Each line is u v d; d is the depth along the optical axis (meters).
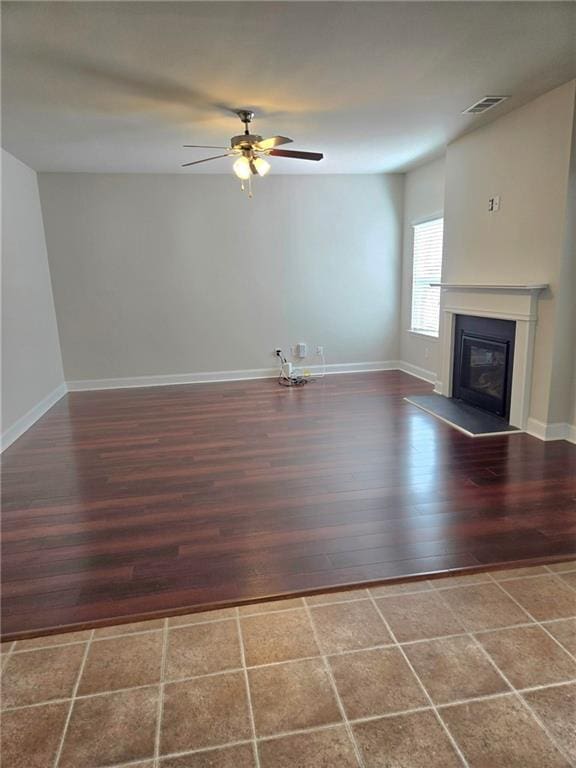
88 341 6.05
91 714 1.58
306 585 2.18
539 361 3.92
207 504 2.96
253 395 5.62
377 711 1.57
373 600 2.08
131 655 1.82
